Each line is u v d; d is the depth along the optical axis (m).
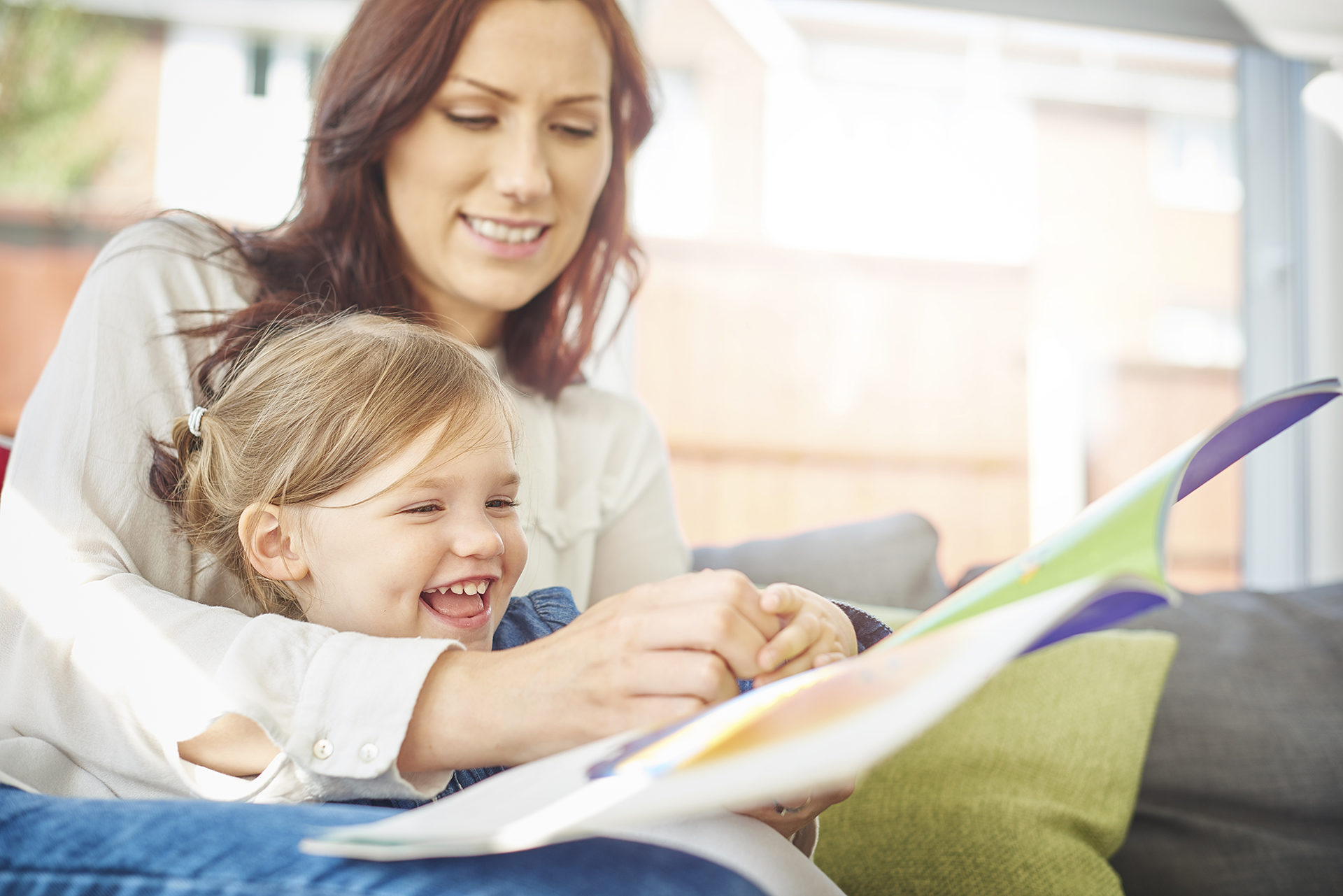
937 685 0.30
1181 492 0.48
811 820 0.64
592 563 1.17
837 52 3.21
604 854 0.41
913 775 0.96
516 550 0.76
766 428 3.48
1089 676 1.05
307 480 0.71
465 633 0.72
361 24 0.96
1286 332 2.97
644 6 2.59
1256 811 1.07
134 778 0.58
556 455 1.14
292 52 2.81
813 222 3.36
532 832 0.34
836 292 3.47
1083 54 3.21
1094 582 0.32
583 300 1.17
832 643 0.51
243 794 0.54
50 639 0.62
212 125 2.82
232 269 0.93
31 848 0.43
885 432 3.54
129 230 0.90
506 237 1.00
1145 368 3.53
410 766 0.52
